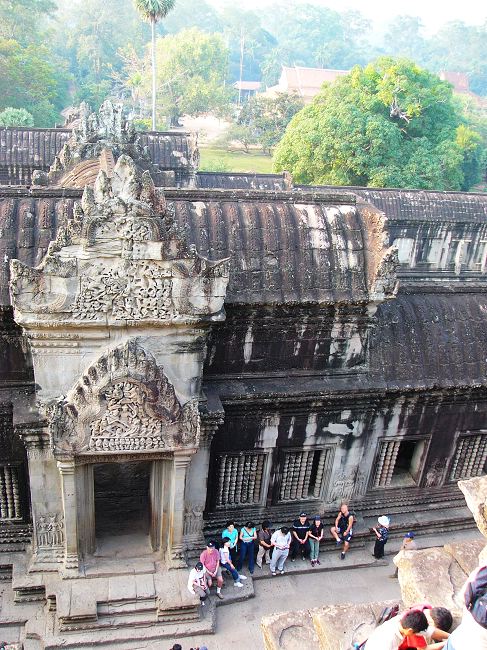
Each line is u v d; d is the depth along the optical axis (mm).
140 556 14188
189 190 13984
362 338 14688
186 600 13320
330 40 163000
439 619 6191
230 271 13250
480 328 16125
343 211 14383
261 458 15203
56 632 12844
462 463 17344
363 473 16344
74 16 119688
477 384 15594
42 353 11906
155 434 12305
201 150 82688
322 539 15773
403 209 33438
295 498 16141
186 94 85688
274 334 13945
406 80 47531
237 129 82938
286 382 14391
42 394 12289
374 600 14828
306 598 14688
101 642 12797
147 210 10969
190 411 12352
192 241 13289
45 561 13719
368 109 47344
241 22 151750
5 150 33781
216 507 15562
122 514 15531
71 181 18859
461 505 17500
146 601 13367
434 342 15656
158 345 12344
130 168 11016
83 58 106938
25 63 72250
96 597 13125
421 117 48750
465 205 34469
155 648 12938
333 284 13703
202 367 13141
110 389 11688
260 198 14383
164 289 11633
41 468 12906
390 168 44375
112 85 105625
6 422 12867
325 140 44375
